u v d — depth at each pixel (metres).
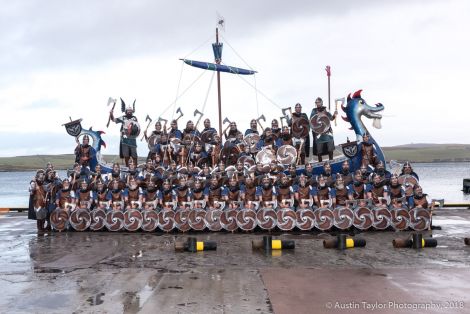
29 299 8.69
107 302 8.40
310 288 9.13
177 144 21.83
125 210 18.17
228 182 18.89
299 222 17.44
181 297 8.62
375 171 19.16
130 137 22.59
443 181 104.50
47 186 19.00
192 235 16.95
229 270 10.78
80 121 22.12
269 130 21.19
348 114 20.53
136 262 11.93
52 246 14.73
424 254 12.54
